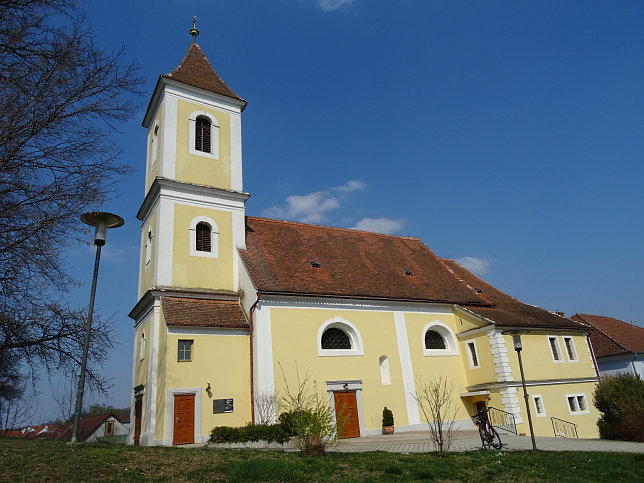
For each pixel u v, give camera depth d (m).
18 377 18.75
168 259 21.58
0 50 12.34
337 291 22.84
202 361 19.28
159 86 25.02
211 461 11.28
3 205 11.80
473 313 25.38
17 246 11.85
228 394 19.36
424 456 13.40
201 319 19.95
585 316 40.84
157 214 22.50
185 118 24.59
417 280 27.70
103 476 9.54
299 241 26.83
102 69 13.05
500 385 23.42
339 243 28.56
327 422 15.09
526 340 25.34
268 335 20.34
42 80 12.22
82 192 12.53
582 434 24.97
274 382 19.75
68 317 15.07
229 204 24.27
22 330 14.19
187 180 23.44
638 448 16.25
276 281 21.80
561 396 25.23
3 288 12.60
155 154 25.11
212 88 26.06
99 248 13.16
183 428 18.12
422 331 25.00
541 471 12.12
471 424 24.45
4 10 12.28
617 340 37.12
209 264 22.58
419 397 23.30
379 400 22.20
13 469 9.48
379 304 24.02
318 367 21.06
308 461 12.10
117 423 44.50
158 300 20.67
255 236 25.47
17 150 11.78
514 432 22.28
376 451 14.37
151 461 10.91
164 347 18.98
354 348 22.70
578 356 27.42
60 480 9.14
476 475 11.48
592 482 11.17
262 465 10.56
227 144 25.47
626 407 20.06
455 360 25.42
